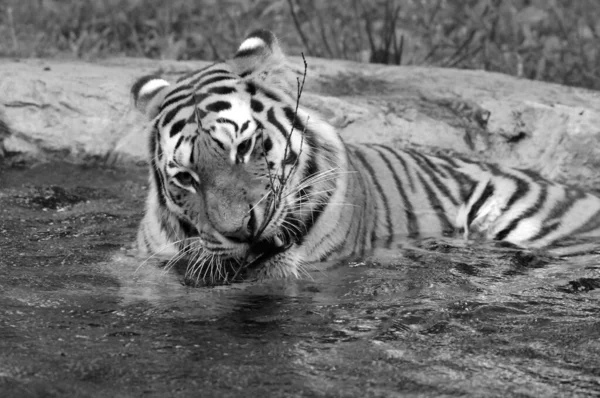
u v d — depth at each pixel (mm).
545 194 12289
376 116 14547
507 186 12336
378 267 10242
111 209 12594
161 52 18938
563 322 8406
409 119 14578
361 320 8430
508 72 18266
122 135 14656
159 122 10234
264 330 8164
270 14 20750
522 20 18844
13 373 7098
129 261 10352
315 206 10281
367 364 7410
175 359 7461
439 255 10789
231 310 8719
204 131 9531
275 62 10477
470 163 12820
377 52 18375
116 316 8453
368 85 15828
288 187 9945
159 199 10484
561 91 15758
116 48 19250
